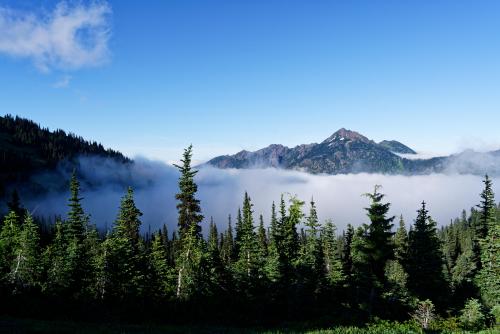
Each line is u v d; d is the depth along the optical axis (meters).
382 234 37.44
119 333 23.12
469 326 35.59
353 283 40.22
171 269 47.66
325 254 54.25
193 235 43.28
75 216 56.56
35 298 38.50
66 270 41.19
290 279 44.81
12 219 53.00
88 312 36.84
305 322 37.81
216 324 37.56
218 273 43.50
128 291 41.47
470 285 55.47
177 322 37.94
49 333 21.64
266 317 42.66
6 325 23.70
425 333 22.84
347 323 35.72
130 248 45.56
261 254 54.50
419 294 42.53
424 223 44.81
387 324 33.31
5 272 45.03
